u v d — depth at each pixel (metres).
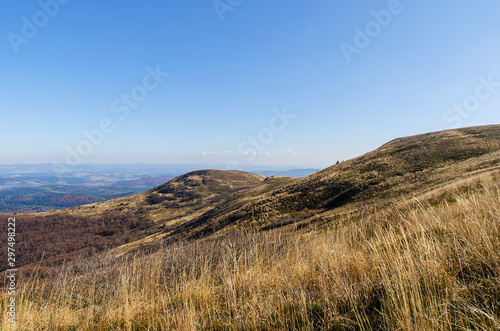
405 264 2.84
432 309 2.07
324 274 3.38
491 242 2.63
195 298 3.76
